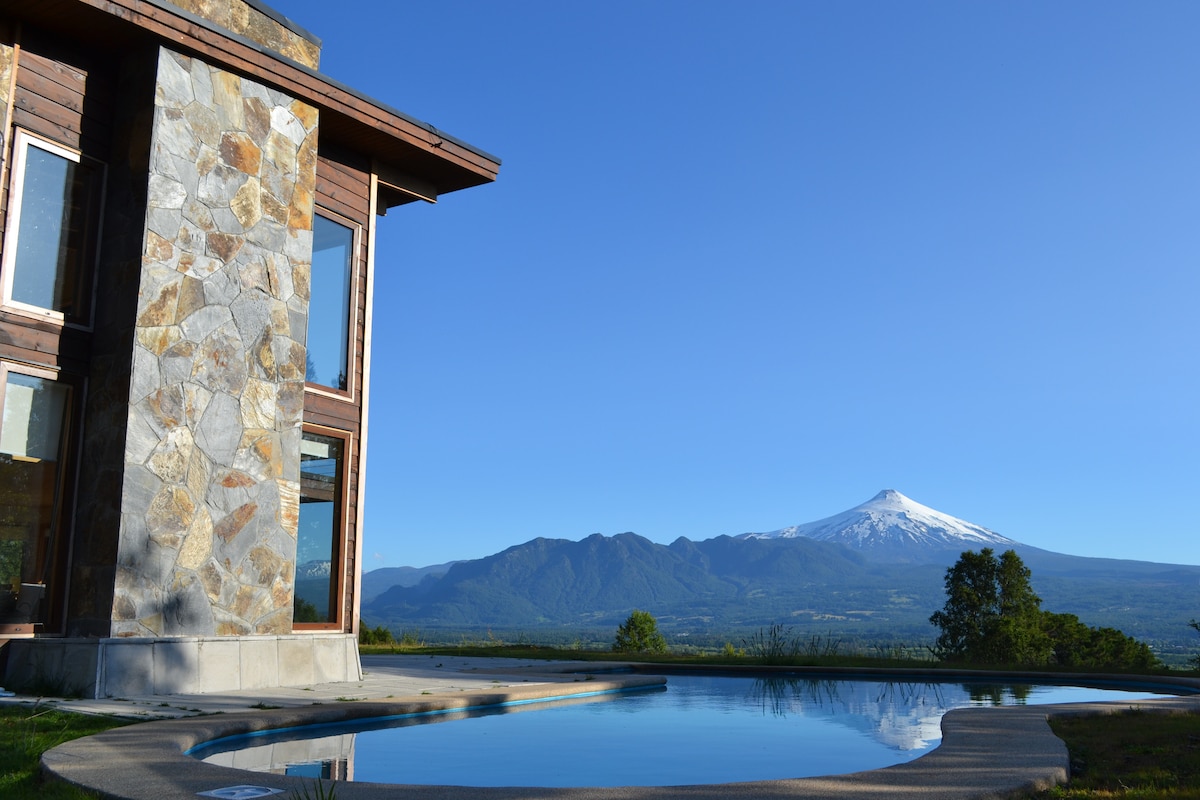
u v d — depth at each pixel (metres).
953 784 4.02
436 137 10.98
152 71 8.32
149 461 7.92
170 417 8.12
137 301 7.96
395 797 3.70
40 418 7.85
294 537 9.13
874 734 7.10
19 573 7.64
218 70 8.84
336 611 9.92
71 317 8.10
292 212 9.45
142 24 8.09
